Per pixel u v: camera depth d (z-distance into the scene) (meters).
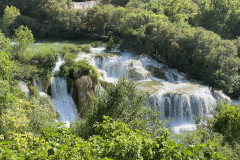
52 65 29.56
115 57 38.78
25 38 29.91
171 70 40.34
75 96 28.81
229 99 34.97
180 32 41.97
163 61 42.09
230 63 37.78
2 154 6.38
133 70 37.09
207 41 40.31
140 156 7.28
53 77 28.92
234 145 14.47
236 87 36.62
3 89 14.23
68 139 7.67
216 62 37.91
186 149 6.76
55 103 28.02
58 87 29.03
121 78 12.81
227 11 54.62
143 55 41.75
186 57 40.44
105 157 6.79
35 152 6.69
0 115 12.76
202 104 32.16
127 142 7.52
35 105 14.06
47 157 6.77
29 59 29.02
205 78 37.34
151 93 30.95
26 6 60.59
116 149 7.38
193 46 40.75
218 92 35.75
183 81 38.31
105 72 36.62
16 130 11.52
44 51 29.86
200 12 58.47
